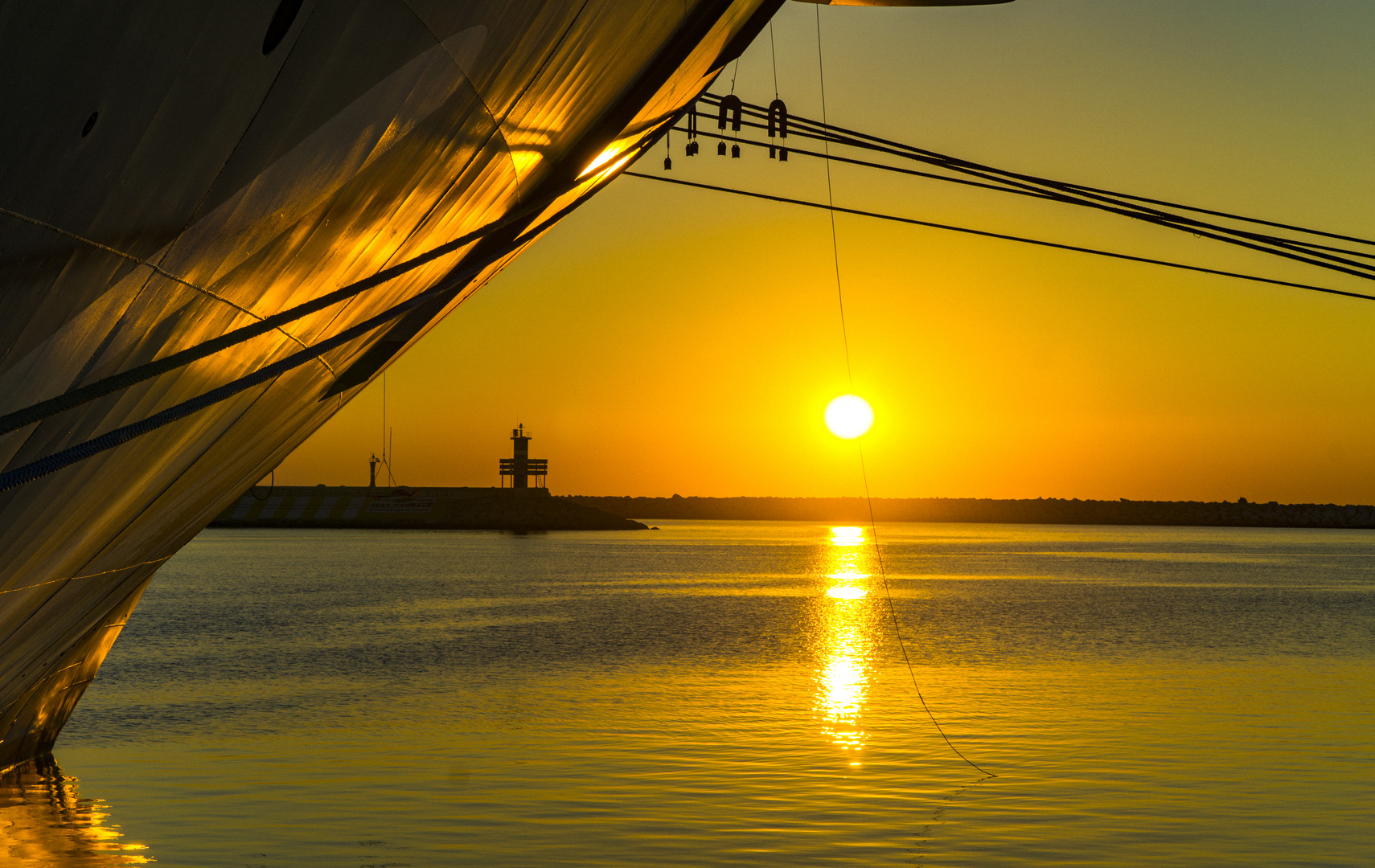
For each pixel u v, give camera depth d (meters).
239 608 56.88
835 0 13.70
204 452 10.27
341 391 13.07
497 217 10.36
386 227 8.72
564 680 30.70
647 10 9.09
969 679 31.14
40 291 6.05
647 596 67.75
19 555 8.45
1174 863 13.62
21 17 4.89
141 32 5.39
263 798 16.44
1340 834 14.89
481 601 62.75
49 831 14.48
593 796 16.75
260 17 5.89
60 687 16.66
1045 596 70.44
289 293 8.34
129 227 6.30
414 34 6.96
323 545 146.88
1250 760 19.61
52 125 5.40
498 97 8.41
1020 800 16.59
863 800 16.50
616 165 11.80
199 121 6.11
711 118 14.12
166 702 26.17
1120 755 19.97
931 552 153.25
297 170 7.11
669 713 24.83
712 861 13.58
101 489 8.73
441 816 15.55
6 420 5.19
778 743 21.08
